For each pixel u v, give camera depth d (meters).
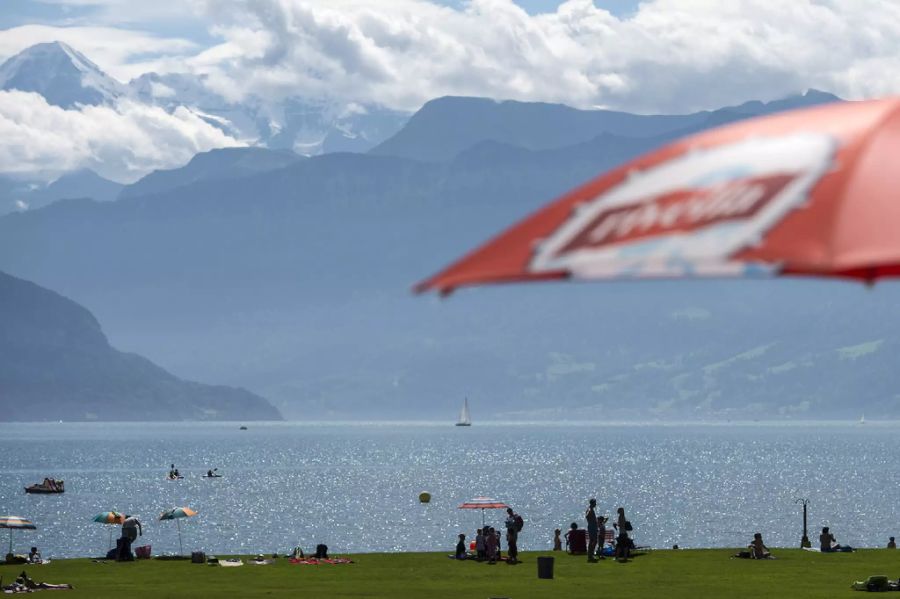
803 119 23.98
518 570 168.00
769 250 20.55
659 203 22.59
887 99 24.16
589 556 178.62
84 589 148.00
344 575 163.00
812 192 21.56
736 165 22.91
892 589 144.75
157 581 156.75
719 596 140.12
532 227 23.62
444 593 143.38
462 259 23.47
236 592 144.62
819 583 152.38
